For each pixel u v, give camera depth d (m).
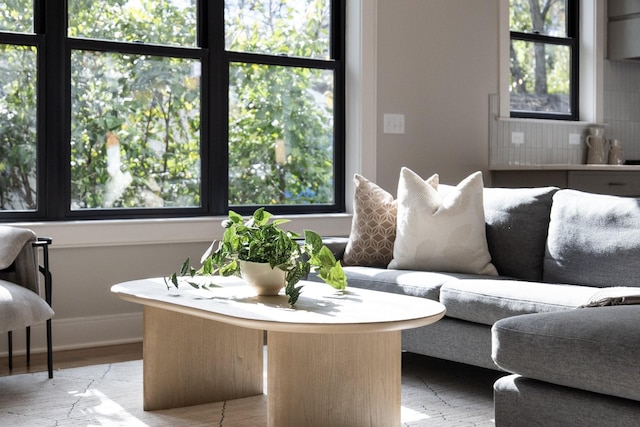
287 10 5.48
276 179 5.46
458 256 4.16
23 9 4.71
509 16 6.20
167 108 5.10
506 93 6.11
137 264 4.89
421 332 3.85
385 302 3.09
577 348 2.54
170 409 3.53
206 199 5.22
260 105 5.40
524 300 3.40
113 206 4.95
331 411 2.97
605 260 3.73
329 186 5.64
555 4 6.60
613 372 2.45
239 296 3.27
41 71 4.73
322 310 2.92
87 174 4.88
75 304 4.73
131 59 4.99
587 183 5.60
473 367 4.25
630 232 3.70
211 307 2.99
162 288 3.49
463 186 4.23
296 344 2.91
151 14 5.05
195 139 5.20
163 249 4.97
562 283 3.89
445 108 5.86
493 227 4.25
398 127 5.66
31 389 3.83
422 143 5.77
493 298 3.50
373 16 5.54
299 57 5.50
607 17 6.64
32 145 4.74
